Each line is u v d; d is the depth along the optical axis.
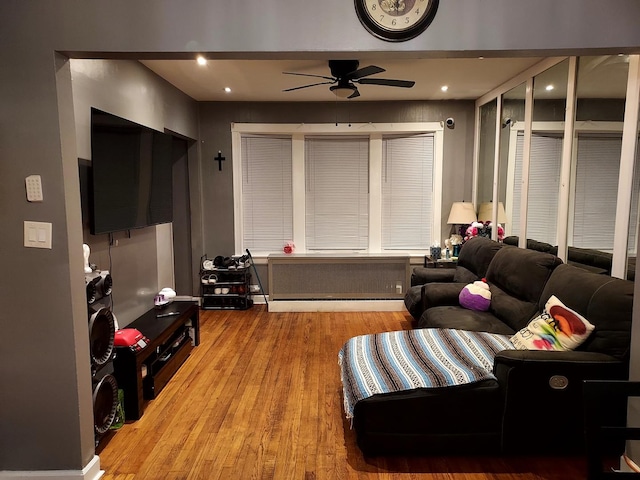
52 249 1.89
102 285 2.30
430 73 3.98
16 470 2.00
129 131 3.04
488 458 2.22
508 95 4.33
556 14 1.78
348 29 1.80
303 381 3.17
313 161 5.42
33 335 1.93
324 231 5.53
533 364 2.08
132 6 1.77
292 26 1.79
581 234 3.04
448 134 5.27
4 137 1.84
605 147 2.74
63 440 1.98
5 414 1.97
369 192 5.44
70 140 1.91
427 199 5.43
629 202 2.52
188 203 5.30
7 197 1.87
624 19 1.77
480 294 3.52
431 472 2.12
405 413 2.17
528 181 3.82
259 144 5.36
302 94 4.80
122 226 2.96
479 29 1.79
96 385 2.20
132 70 3.37
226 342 4.04
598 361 2.07
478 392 2.15
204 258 5.31
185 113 4.76
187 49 1.79
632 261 2.53
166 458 2.24
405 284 5.15
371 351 2.65
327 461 2.21
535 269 2.98
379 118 5.23
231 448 2.33
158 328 3.06
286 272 5.15
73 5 1.76
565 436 2.15
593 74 2.87
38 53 1.79
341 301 5.16
